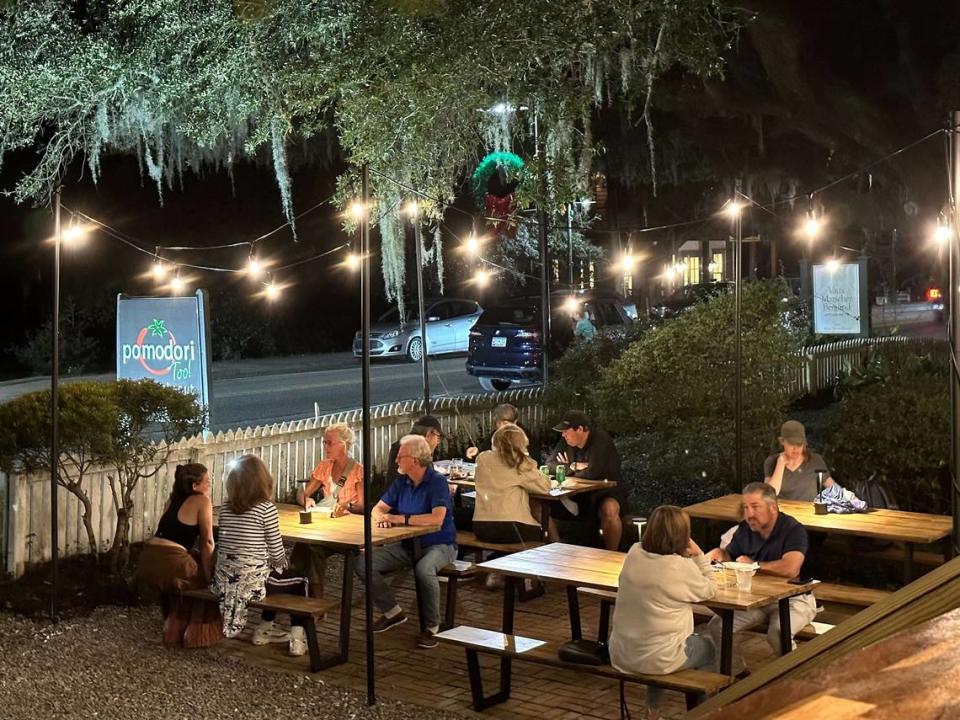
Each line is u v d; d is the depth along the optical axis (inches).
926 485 348.8
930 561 306.7
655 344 442.3
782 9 533.0
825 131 649.0
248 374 967.6
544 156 448.8
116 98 479.8
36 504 341.1
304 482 338.3
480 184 628.7
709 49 416.2
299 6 410.0
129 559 354.3
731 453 420.2
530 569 252.2
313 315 1225.4
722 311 436.5
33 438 321.1
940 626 23.0
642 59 454.6
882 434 352.2
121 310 436.1
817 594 262.7
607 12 399.5
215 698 243.0
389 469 355.6
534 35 393.7
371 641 236.8
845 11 538.6
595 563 257.8
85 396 328.2
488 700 235.9
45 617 305.3
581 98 435.2
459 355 1085.8
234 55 421.7
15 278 1045.8
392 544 296.8
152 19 443.2
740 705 23.0
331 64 409.1
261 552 271.3
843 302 645.9
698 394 424.8
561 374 562.6
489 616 307.1
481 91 411.2
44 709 237.0
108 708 237.5
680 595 207.9
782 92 596.1
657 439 443.5
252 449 418.6
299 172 1182.3
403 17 385.1
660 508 213.6
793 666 25.7
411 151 422.6
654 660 206.8
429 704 238.8
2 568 335.9
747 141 823.7
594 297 793.6
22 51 452.1
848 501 299.6
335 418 463.8
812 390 671.8
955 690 20.3
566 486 343.0
